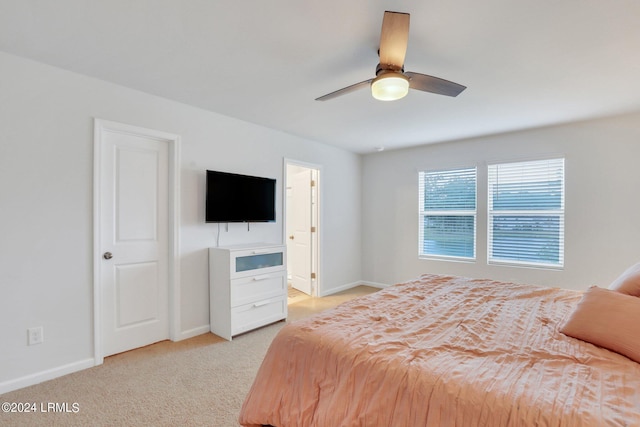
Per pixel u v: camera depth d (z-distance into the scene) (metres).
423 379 1.15
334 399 1.29
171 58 2.20
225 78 2.51
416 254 4.94
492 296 2.23
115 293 2.71
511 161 4.07
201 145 3.21
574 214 3.66
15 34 1.90
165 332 3.05
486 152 4.29
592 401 0.99
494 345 1.42
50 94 2.30
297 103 3.05
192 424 1.81
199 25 1.81
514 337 1.51
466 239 4.52
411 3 1.60
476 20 1.74
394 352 1.34
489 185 4.30
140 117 2.77
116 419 1.85
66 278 2.37
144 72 2.41
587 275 3.59
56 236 2.33
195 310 3.19
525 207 4.04
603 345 1.39
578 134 3.62
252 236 3.74
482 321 1.72
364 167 5.54
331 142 4.66
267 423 1.49
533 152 3.91
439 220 4.78
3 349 2.11
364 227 5.54
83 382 2.26
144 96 2.79
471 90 2.70
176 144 3.02
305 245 4.93
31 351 2.22
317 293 4.76
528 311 1.91
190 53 2.13
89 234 2.49
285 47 2.05
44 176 2.27
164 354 2.74
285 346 1.58
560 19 1.72
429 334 1.54
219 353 2.77
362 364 1.30
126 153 2.77
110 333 2.69
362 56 2.17
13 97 2.15
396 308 1.94
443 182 4.73
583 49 2.03
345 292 5.02
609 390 1.05
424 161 4.86
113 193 2.70
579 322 1.52
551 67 2.28
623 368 1.21
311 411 1.37
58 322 2.33
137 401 2.03
